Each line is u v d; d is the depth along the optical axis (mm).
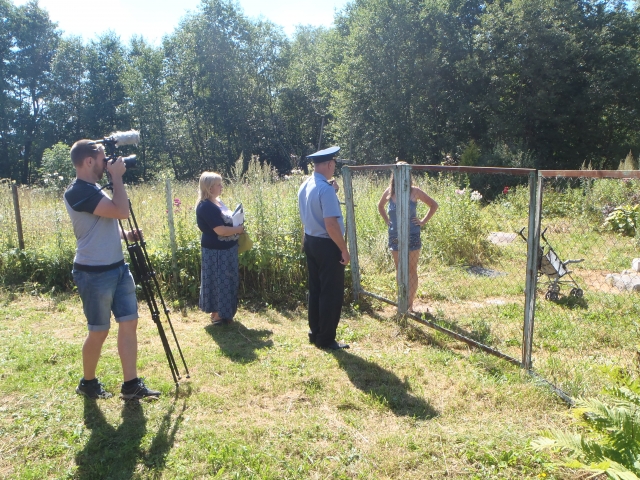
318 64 39969
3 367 4531
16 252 7488
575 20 28484
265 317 6145
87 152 3545
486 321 5738
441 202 9438
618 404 3139
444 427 3512
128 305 3828
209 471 3078
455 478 2988
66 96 40344
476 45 28922
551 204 11461
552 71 27438
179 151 41000
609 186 11375
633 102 29188
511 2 30047
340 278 4906
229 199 8219
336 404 3887
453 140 29703
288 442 3346
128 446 3309
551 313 6012
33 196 11820
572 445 2828
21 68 38688
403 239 5512
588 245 9172
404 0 29203
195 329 5719
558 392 3904
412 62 29688
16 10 38812
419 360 4691
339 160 6312
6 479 3020
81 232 3639
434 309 6387
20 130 38875
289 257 6887
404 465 3109
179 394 4039
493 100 28141
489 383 4145
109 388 4117
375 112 30594
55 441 3400
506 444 3271
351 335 5398
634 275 7305
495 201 13156
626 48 28547
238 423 3604
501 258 8805
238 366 4586
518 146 25000
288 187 7957
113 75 40812
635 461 2689
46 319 6012
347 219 6465
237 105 39594
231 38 39531
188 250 6965
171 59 40438
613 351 4871
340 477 3014
